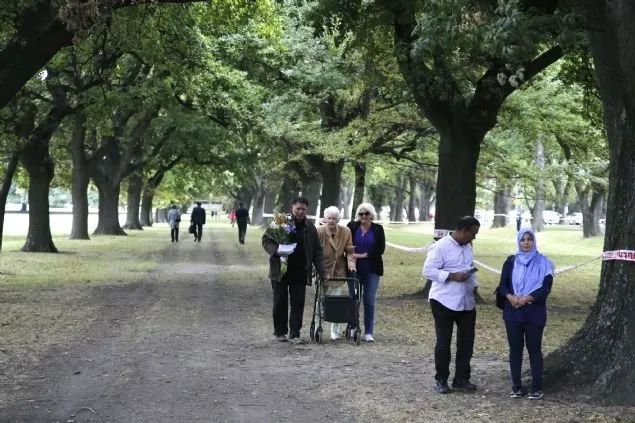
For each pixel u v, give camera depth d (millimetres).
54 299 15055
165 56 21297
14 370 8555
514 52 8062
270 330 11656
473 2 9141
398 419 6633
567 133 20891
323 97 25109
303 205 10500
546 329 12188
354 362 9188
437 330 7621
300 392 7664
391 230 56906
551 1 11789
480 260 28734
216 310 13977
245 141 32812
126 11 17969
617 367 6941
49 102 26109
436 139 24750
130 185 57125
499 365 8961
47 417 6672
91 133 40938
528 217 70812
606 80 7500
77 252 29453
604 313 7242
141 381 8125
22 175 36250
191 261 26781
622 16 6996
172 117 34312
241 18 20969
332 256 10664
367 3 14891
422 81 14789
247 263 26234
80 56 23078
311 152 25641
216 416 6773
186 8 19422
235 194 83875
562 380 7320
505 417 6574
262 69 26562
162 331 11469
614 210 7316
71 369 8672
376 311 13875
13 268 21891
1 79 13250
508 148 25094
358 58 22484
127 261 25891
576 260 29625
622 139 7316
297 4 15852
